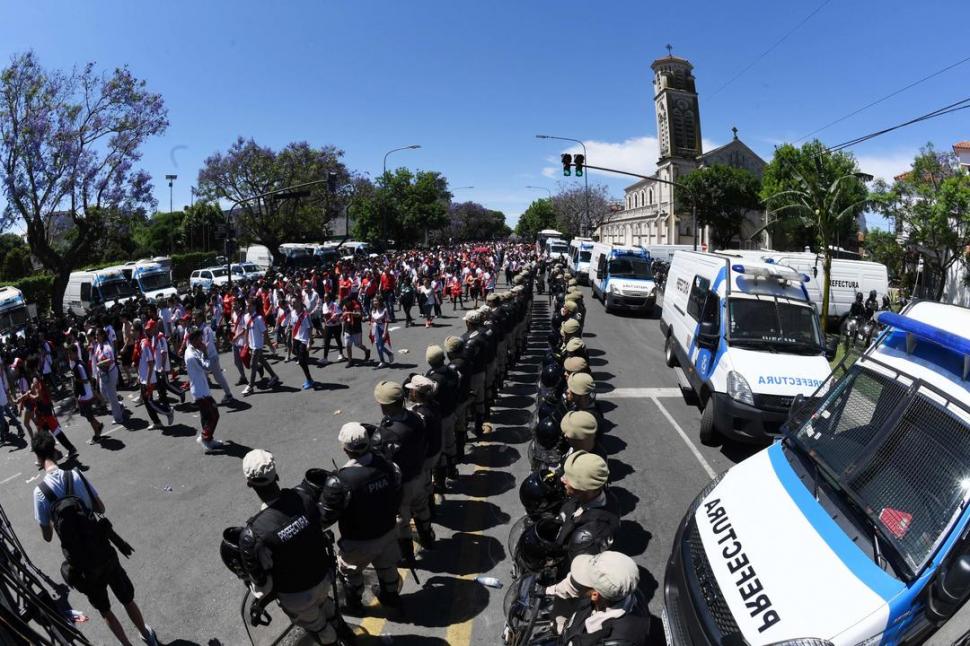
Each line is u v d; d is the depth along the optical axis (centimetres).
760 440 746
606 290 2264
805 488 390
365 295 1991
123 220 2262
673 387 1174
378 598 476
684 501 670
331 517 392
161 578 539
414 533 594
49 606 346
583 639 273
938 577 299
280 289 1864
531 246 7144
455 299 2389
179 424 998
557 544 381
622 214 7119
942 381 376
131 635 463
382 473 427
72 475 446
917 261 2639
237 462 817
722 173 4525
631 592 273
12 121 1989
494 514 636
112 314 1485
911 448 362
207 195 4038
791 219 3164
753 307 856
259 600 362
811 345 820
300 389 1188
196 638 457
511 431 893
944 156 2305
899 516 337
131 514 669
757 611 318
